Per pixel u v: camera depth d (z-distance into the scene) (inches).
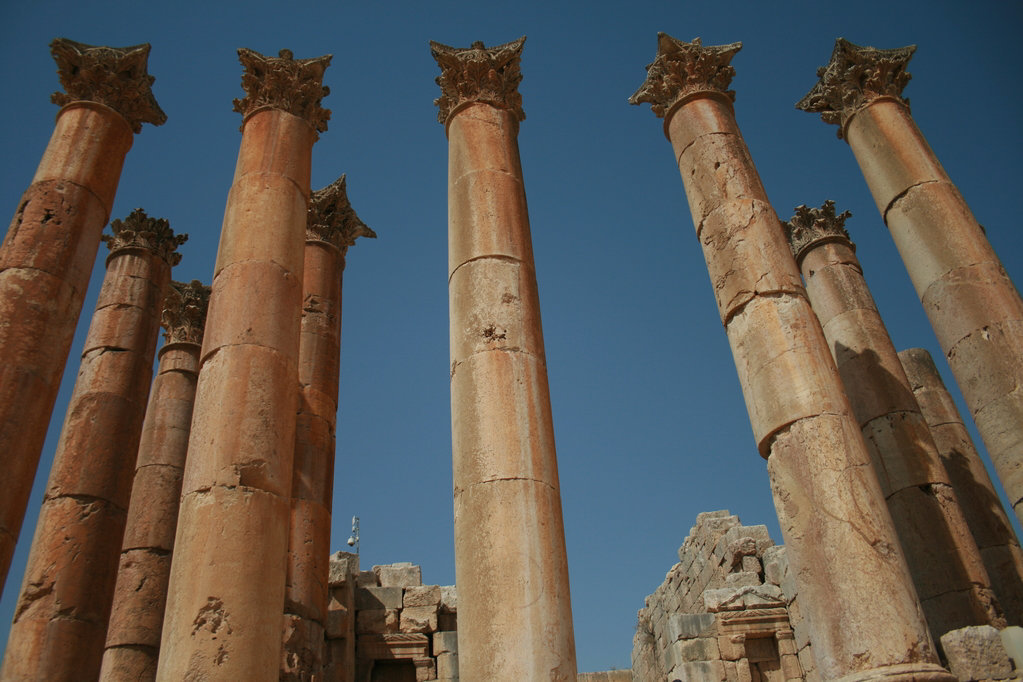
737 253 487.8
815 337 445.1
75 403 623.5
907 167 557.6
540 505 396.5
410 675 797.2
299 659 506.3
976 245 509.4
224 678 347.3
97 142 559.2
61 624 524.1
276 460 418.9
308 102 597.9
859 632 346.3
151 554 641.0
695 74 593.0
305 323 673.0
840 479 386.9
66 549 551.5
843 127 620.7
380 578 846.5
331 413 645.3
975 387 477.1
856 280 707.4
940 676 328.8
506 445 410.3
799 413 414.0
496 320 457.4
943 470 590.2
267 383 438.0
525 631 355.9
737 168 530.0
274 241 497.0
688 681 748.0
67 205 522.3
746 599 786.2
